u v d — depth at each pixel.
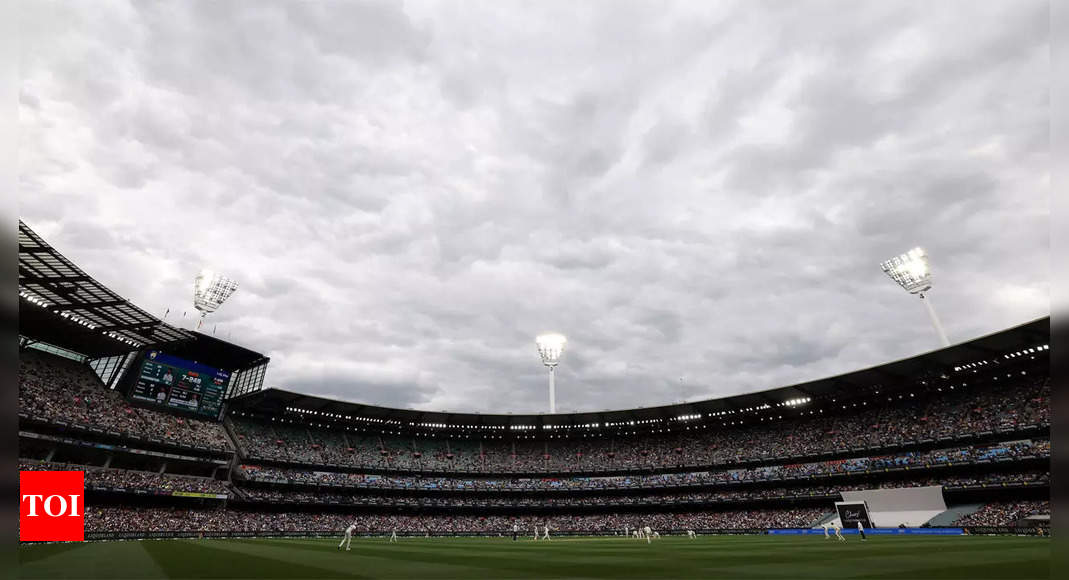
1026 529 44.00
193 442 64.62
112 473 56.34
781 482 70.94
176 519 57.19
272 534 62.16
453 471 84.75
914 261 80.25
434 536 71.75
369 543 47.16
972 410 63.69
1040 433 55.72
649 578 17.83
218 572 19.81
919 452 63.66
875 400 72.94
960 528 49.66
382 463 83.31
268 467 72.06
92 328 57.66
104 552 29.75
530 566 22.92
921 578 16.42
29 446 51.06
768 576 17.80
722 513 73.50
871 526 57.28
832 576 17.47
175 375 68.50
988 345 57.16
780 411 80.06
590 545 43.03
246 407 76.06
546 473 85.69
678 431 90.19
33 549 31.77
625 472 83.56
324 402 77.12
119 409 60.69
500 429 91.19
